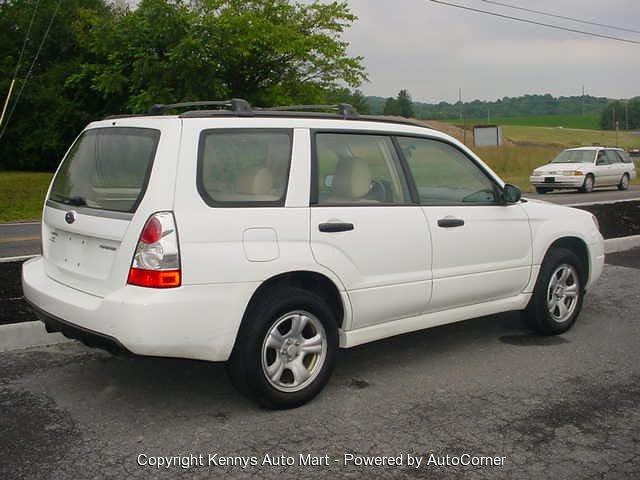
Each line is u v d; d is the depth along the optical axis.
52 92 33.28
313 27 30.84
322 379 4.69
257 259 4.34
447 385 5.05
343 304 4.79
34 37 34.31
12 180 27.83
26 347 5.79
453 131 57.03
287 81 30.30
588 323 6.71
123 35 26.69
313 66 30.62
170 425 4.33
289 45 28.34
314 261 4.59
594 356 5.71
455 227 5.41
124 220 4.24
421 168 5.41
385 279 4.98
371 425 4.35
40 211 21.06
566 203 19.69
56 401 4.70
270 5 29.61
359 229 4.83
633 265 9.54
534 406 4.66
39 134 33.34
